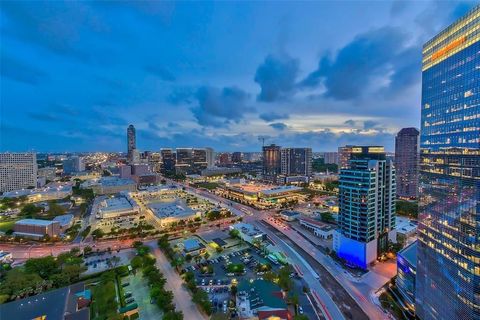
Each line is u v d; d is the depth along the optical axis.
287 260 199.62
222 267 190.25
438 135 121.50
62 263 189.38
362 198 188.88
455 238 108.81
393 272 183.12
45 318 126.25
